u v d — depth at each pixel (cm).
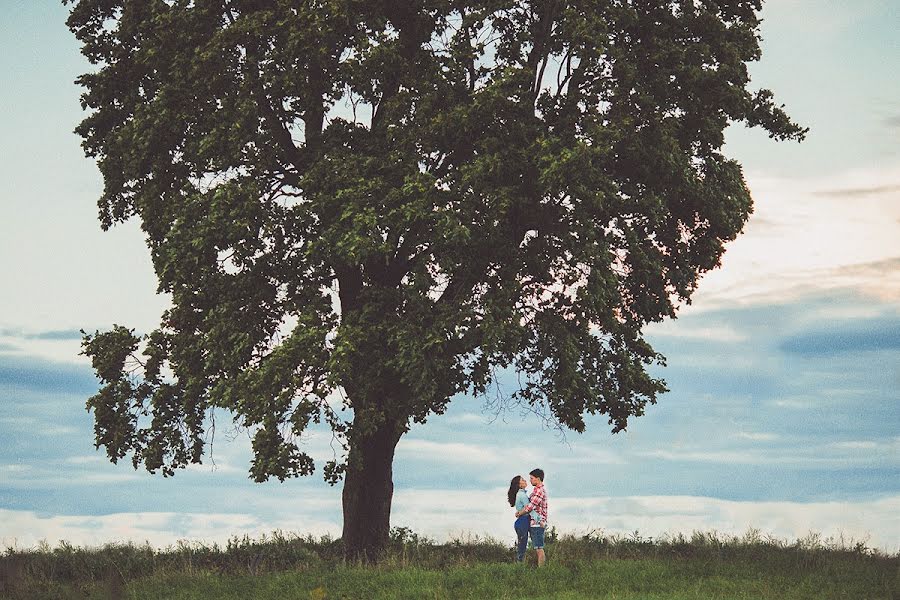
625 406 2612
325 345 2164
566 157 2077
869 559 2248
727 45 2384
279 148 2364
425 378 2094
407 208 2102
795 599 1800
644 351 2656
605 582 1964
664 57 2339
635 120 2297
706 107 2378
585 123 2228
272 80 2238
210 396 2208
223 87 2284
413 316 2172
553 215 2303
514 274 2273
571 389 2367
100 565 2381
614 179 2373
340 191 2134
